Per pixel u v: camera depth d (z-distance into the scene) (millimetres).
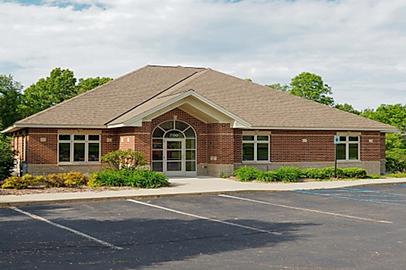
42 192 19172
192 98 25750
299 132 29516
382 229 12406
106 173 22250
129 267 8570
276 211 15531
